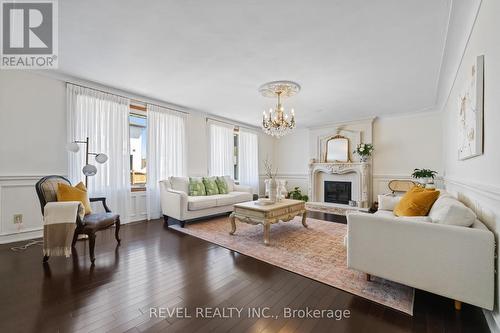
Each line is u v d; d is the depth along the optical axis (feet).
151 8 6.16
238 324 4.91
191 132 16.90
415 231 5.62
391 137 18.15
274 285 6.55
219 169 19.03
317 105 15.34
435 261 5.37
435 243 5.36
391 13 6.30
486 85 5.53
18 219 9.87
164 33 7.33
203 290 6.26
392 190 17.31
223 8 6.16
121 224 12.98
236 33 7.31
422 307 5.53
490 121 5.29
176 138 15.72
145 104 14.35
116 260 8.20
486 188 5.29
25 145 10.10
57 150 10.95
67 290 6.19
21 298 5.79
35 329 4.70
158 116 14.71
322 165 20.89
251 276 7.07
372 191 18.95
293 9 6.19
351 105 15.34
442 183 15.98
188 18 6.58
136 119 14.58
